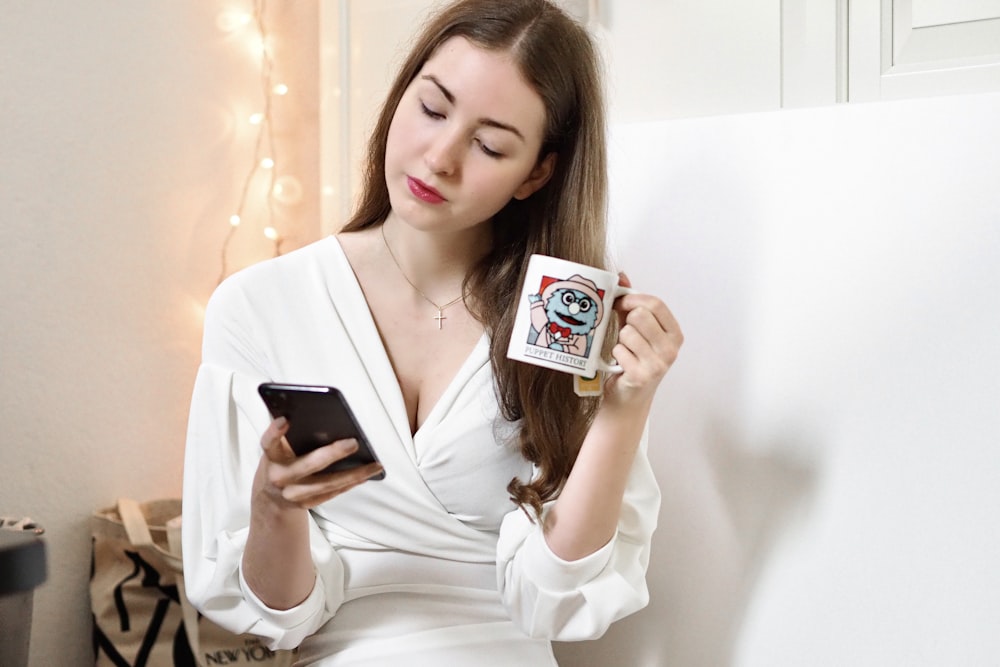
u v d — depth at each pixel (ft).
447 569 4.13
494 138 3.82
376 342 4.25
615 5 7.54
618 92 7.55
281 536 3.64
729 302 4.54
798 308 4.36
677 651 4.56
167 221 6.32
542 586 3.94
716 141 4.63
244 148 6.87
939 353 4.03
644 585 4.19
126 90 6.02
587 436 3.91
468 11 3.94
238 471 4.14
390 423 4.14
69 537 5.75
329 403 3.07
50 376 5.62
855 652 4.11
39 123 5.53
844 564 4.16
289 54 7.16
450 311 4.35
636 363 3.58
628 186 4.88
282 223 7.16
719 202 4.60
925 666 3.97
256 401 4.17
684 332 4.66
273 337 4.26
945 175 4.08
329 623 4.12
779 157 4.46
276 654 5.89
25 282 5.48
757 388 4.44
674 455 4.65
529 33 3.86
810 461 4.27
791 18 7.07
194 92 6.49
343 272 4.36
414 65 4.13
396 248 4.37
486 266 4.36
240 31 6.81
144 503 6.06
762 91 7.18
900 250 4.14
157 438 6.30
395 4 6.89
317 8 7.33
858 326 4.21
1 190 5.35
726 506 4.49
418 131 3.84
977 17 6.61
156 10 6.21
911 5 6.80
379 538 4.11
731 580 4.44
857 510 4.15
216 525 4.14
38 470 5.57
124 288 6.05
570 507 3.88
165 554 5.62
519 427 4.14
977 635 3.88
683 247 4.68
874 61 6.91
